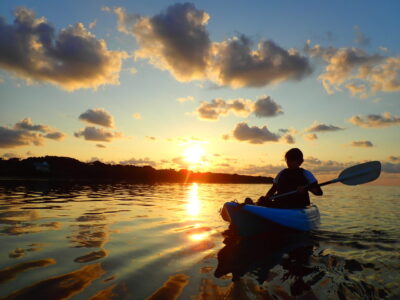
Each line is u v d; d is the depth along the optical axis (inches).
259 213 142.3
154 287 70.7
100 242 114.6
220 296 66.5
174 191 540.4
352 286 73.5
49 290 66.9
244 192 568.7
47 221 159.0
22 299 61.7
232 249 110.4
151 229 145.0
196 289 70.3
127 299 63.4
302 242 125.3
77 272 79.5
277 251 109.0
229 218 149.1
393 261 96.0
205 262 92.6
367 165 185.9
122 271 81.4
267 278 79.1
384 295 68.1
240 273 82.7
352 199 398.0
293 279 78.4
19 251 98.8
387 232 149.9
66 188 488.7
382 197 455.5
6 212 188.7
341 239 132.2
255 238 132.1
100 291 67.2
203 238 128.3
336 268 88.7
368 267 89.6
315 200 374.9
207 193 508.7
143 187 663.1
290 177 165.6
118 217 180.5
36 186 524.7
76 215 183.0
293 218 151.3
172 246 112.0
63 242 112.7
